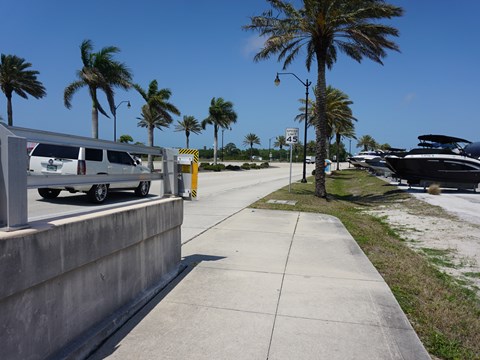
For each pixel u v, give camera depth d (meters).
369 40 15.73
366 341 3.59
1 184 2.57
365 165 41.56
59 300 2.92
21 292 2.53
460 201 16.86
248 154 120.38
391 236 10.03
